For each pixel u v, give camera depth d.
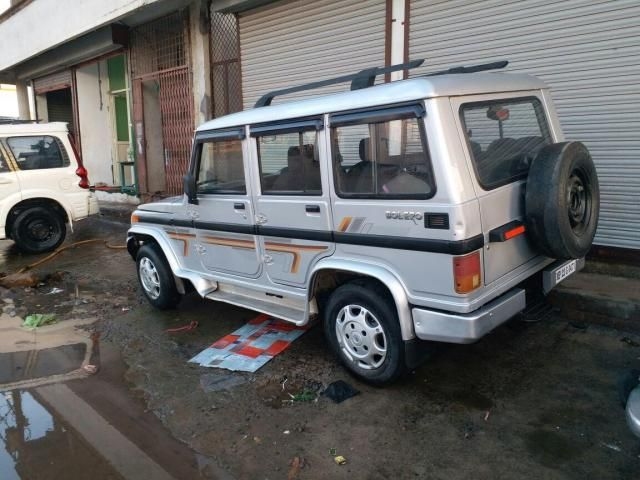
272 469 2.96
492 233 3.13
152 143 12.16
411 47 6.49
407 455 2.99
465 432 3.16
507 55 5.66
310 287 3.89
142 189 12.34
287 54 8.14
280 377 3.99
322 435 3.23
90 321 5.57
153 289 5.61
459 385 3.69
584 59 5.12
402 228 3.22
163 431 3.42
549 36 5.32
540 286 3.68
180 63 10.59
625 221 5.12
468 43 5.95
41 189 8.67
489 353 4.13
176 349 4.67
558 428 3.15
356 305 3.62
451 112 3.06
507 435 3.11
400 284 3.30
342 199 3.54
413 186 3.15
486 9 5.73
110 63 14.40
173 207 5.11
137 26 11.49
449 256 3.02
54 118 17.31
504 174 3.36
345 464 2.95
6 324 5.61
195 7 9.67
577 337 4.33
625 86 4.92
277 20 8.19
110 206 12.81
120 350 4.75
